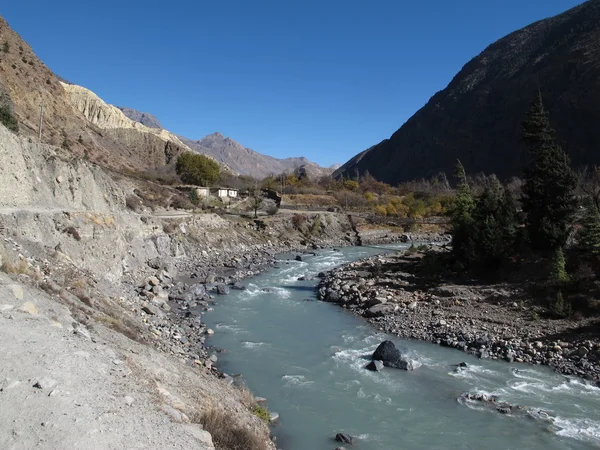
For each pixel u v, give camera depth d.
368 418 16.88
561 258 29.19
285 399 18.34
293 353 23.81
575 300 26.73
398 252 58.62
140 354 14.63
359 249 72.44
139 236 44.84
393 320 29.34
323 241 79.62
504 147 199.00
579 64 176.88
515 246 36.47
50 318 13.80
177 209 70.12
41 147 37.44
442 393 19.03
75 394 9.49
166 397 11.60
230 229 68.19
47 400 9.02
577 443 15.16
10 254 18.58
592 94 160.75
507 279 33.44
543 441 15.28
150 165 147.62
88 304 19.53
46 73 115.38
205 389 14.92
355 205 110.75
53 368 10.30
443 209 103.94
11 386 9.28
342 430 15.95
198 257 54.06
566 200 34.28
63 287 19.38
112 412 9.26
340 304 34.78
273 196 108.50
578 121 164.12
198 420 11.42
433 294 33.06
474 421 16.66
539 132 40.62
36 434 7.98
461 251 39.75
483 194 44.28
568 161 37.00
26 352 10.77
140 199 64.56
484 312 28.38
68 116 110.06
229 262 53.41
